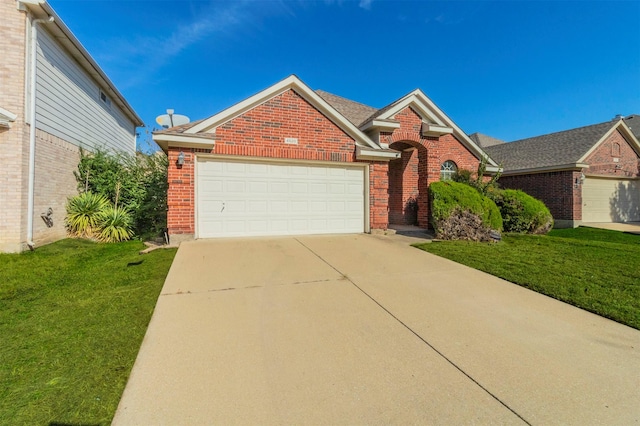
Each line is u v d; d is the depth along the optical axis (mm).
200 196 7777
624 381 2510
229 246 7027
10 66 7301
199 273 5160
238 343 3006
